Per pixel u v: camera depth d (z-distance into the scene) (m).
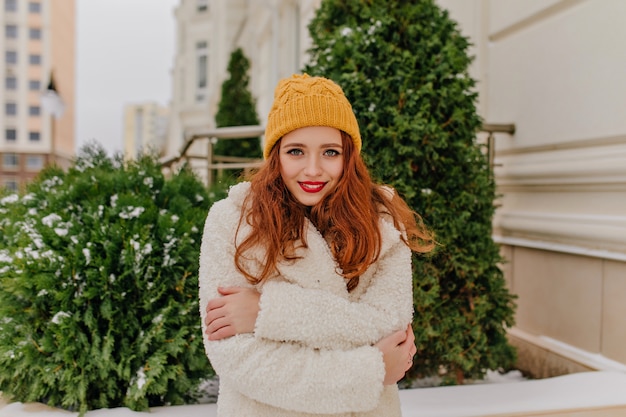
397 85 2.05
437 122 2.08
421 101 2.04
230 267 1.10
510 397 1.73
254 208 1.10
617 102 2.22
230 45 15.74
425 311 2.03
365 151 2.00
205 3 18.03
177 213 1.93
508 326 2.25
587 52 2.40
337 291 1.10
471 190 2.14
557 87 2.60
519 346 2.78
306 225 1.12
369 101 2.03
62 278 1.63
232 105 8.85
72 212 1.88
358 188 1.14
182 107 18.25
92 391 1.68
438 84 2.10
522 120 2.88
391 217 1.23
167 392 1.75
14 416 1.56
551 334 2.59
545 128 2.69
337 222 1.11
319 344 1.00
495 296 2.18
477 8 3.33
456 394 1.78
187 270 1.75
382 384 0.99
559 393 1.77
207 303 1.09
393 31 2.15
